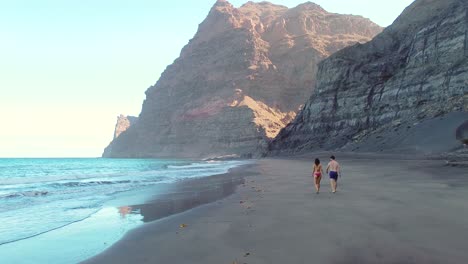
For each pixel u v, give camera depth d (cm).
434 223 945
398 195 1457
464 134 3406
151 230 1123
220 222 1156
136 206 1686
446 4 8025
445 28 6228
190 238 973
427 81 6147
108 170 6662
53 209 1669
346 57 9162
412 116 5953
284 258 748
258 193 1875
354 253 748
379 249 761
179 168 6675
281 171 3791
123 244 959
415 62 6762
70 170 7050
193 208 1526
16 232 1182
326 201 1437
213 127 19938
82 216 1470
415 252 727
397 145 5044
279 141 10475
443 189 1524
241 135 18350
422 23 8231
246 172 3975
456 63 5697
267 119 18812
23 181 3775
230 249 841
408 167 2797
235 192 2020
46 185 3123
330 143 8081
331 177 1716
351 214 1131
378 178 2222
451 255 701
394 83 7138
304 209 1274
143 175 4400
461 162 2381
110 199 1970
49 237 1106
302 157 7281
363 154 5256
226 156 16775
